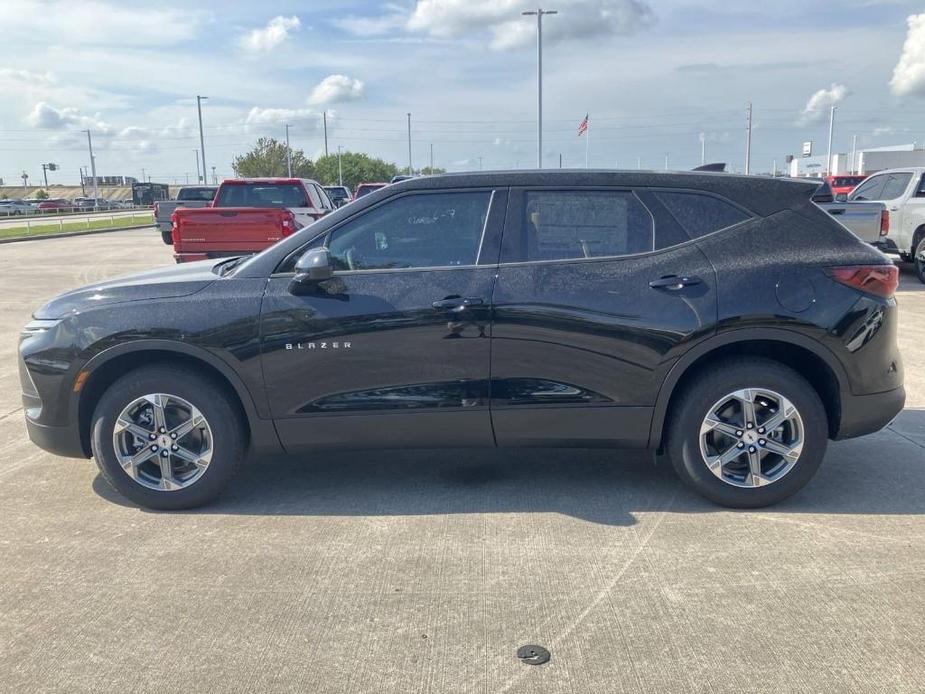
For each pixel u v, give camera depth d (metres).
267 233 11.57
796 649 3.04
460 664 2.97
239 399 4.44
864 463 5.07
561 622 3.25
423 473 5.00
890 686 2.81
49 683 2.90
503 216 4.34
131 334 4.29
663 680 2.86
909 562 3.72
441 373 4.27
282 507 4.48
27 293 14.18
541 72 29.03
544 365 4.25
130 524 4.28
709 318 4.18
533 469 5.05
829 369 4.27
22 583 3.63
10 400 7.01
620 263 4.27
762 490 4.30
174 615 3.34
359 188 22.97
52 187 156.50
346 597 3.46
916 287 12.87
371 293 4.26
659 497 4.56
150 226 47.69
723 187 4.40
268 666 2.98
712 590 3.48
